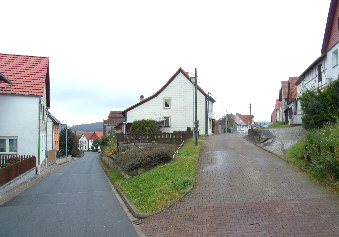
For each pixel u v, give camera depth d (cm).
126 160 1898
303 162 1455
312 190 1032
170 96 3800
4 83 2172
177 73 3822
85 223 884
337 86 1869
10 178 1495
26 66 2372
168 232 784
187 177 1264
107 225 866
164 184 1244
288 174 1298
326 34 2281
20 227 844
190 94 3791
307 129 1934
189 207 957
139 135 2731
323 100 1894
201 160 1777
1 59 2400
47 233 791
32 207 1097
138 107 3816
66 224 873
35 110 2194
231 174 1355
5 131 2150
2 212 1022
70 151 6600
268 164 1546
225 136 3703
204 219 844
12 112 2166
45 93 2728
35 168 2155
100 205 1130
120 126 4791
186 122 3772
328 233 679
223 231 747
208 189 1136
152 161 1748
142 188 1264
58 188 1559
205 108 3800
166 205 998
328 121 1820
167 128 3769
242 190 1091
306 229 710
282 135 2550
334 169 1074
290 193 1012
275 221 775
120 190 1374
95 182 1817
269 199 962
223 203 962
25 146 2169
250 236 703
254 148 2236
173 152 1906
